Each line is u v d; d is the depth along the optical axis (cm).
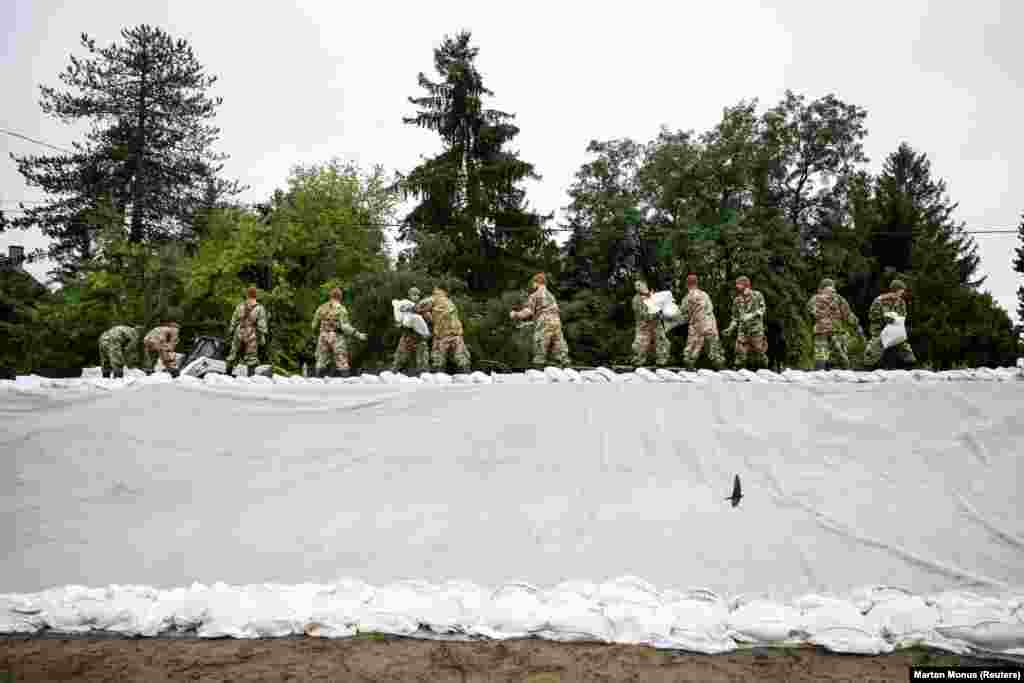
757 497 1058
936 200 5309
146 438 1231
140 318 3003
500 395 1200
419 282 2847
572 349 3183
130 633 838
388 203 3609
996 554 945
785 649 765
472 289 3597
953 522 998
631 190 3594
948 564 925
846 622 774
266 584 929
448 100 3684
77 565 1045
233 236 3066
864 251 3878
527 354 2794
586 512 1051
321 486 1166
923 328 3566
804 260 3397
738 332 1432
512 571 973
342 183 3484
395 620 827
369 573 987
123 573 1021
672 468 1113
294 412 1237
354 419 1223
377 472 1173
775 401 1159
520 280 3597
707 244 2811
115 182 3675
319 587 891
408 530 1052
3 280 3666
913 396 1144
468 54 3759
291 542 1050
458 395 1212
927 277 3753
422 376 1266
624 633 790
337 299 1530
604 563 970
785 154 3675
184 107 3772
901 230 3944
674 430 1143
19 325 3422
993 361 3562
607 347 3147
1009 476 1057
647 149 3572
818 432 1128
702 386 1174
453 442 1180
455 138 3681
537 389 1196
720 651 761
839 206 3869
